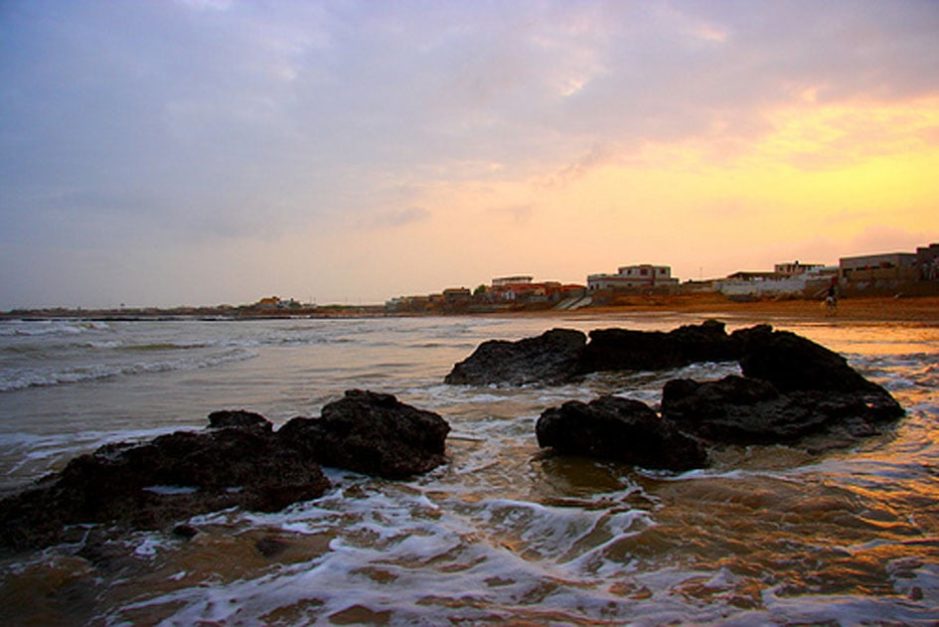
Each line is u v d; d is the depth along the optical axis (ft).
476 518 17.34
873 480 19.48
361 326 215.31
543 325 167.84
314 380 50.24
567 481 20.83
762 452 24.17
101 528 16.71
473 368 49.70
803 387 33.71
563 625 10.68
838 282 227.61
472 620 11.05
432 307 535.60
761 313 166.40
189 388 45.16
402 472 21.89
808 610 10.96
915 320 114.21
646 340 50.72
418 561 14.14
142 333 153.69
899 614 10.80
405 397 40.83
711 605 11.29
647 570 13.07
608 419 23.62
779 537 14.75
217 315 585.63
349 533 16.22
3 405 37.42
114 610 12.12
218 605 12.23
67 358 71.82
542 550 14.71
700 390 29.07
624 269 428.97
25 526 16.35
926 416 29.99
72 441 27.66
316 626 11.18
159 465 19.60
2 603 12.52
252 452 20.89
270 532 16.34
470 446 26.68
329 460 22.97
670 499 18.26
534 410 35.35
